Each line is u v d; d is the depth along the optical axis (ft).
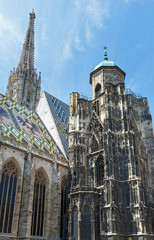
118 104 233.55
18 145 215.10
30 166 211.20
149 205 190.29
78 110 258.16
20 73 458.50
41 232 204.33
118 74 270.26
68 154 255.70
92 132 242.99
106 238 176.65
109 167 200.13
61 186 235.81
